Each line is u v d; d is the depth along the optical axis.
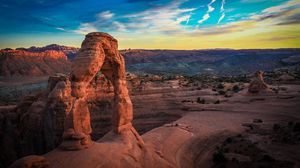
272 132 47.06
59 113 32.78
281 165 31.66
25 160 20.19
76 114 24.36
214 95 87.62
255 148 38.75
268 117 59.56
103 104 57.78
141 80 101.94
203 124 54.91
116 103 29.73
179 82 108.81
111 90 60.84
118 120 29.53
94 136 52.69
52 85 37.28
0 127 37.59
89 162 22.86
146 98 79.69
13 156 35.53
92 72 24.67
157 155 32.59
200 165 35.31
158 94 85.06
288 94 79.31
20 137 36.78
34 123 36.12
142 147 30.58
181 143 41.25
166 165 30.25
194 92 91.19
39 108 36.84
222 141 44.59
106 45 26.67
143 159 28.45
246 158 35.12
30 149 35.53
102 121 54.97
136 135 31.20
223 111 68.31
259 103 72.62
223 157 35.16
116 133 29.61
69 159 22.70
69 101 33.22
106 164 23.45
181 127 51.09
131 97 79.50
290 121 54.12
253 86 82.25
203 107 72.44
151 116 69.06
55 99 33.53
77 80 24.44
